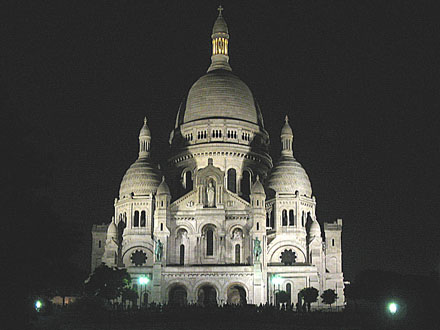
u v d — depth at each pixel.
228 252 171.38
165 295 158.12
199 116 195.00
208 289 164.75
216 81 198.38
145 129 189.75
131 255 176.62
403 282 127.94
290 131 188.88
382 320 107.56
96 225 190.88
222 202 173.88
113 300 161.75
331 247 189.00
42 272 77.19
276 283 164.38
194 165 189.38
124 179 185.25
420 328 100.12
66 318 114.56
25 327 71.38
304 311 135.38
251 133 195.00
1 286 69.12
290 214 178.75
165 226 166.38
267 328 102.62
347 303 166.00
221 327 104.44
